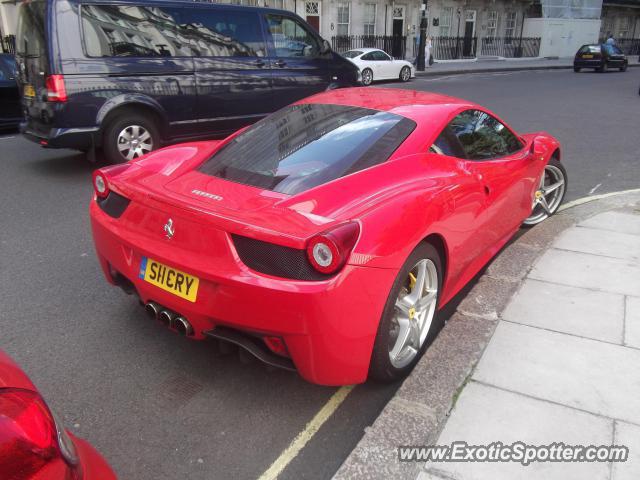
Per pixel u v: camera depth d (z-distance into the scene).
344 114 3.29
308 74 8.62
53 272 4.14
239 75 7.79
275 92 8.26
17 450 1.28
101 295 3.79
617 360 2.93
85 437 2.45
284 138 3.14
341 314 2.26
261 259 2.29
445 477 2.19
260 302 2.25
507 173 3.68
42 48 6.35
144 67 6.89
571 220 5.14
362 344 2.41
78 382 2.84
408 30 30.55
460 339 3.09
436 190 2.79
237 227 2.30
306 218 2.35
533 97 15.27
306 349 2.30
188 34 7.26
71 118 6.47
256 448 2.42
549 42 37.56
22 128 7.25
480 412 2.54
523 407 2.57
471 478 2.18
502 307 3.46
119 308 3.61
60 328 3.34
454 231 2.96
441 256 3.01
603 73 26.91
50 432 1.38
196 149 3.39
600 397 2.64
